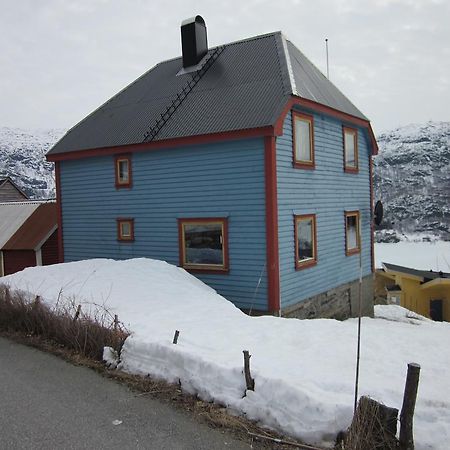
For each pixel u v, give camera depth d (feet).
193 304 32.42
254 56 46.65
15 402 19.72
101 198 48.70
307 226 42.06
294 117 39.96
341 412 15.76
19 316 31.55
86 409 18.88
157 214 44.11
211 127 39.17
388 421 14.65
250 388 18.11
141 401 19.56
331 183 46.47
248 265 38.24
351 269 50.75
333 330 27.78
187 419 17.88
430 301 76.64
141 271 38.81
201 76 48.24
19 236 61.72
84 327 26.35
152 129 43.96
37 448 15.81
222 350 22.61
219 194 39.68
